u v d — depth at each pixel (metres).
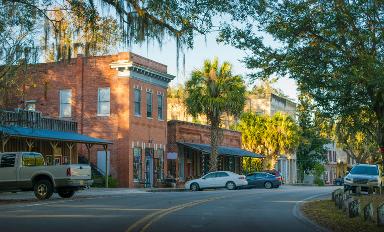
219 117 49.44
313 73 16.09
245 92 48.59
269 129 67.81
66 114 47.94
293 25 15.54
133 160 46.31
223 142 61.97
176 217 18.12
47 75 48.53
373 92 15.77
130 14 15.25
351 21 14.95
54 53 19.30
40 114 38.56
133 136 46.41
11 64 25.02
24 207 21.81
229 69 48.97
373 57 14.43
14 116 35.69
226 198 29.23
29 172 26.84
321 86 16.30
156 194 33.38
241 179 45.19
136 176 46.75
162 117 51.38
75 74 48.00
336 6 14.99
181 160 53.56
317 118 18.70
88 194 32.78
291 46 15.75
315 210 21.44
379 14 14.86
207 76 48.69
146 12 15.12
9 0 17.81
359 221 17.03
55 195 31.22
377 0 14.35
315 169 83.62
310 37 15.75
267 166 68.31
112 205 23.17
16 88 32.41
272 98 77.38
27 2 17.80
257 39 16.14
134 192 36.50
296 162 83.25
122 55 46.31
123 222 16.19
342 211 20.73
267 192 37.59
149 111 49.28
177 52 15.30
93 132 46.91
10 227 14.86
